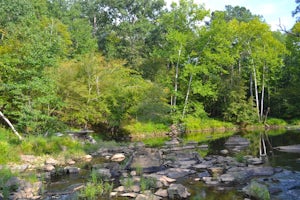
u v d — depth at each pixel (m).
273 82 48.56
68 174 13.39
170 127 34.12
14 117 20.88
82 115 24.78
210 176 12.54
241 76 45.69
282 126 40.78
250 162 15.20
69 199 9.85
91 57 28.39
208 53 38.06
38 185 11.04
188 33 38.53
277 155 17.39
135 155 14.55
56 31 33.22
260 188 10.09
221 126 38.69
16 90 17.91
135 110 29.59
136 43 47.66
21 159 15.27
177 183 11.59
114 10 54.97
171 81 39.16
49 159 15.68
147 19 52.66
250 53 43.22
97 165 14.66
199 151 19.61
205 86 39.00
